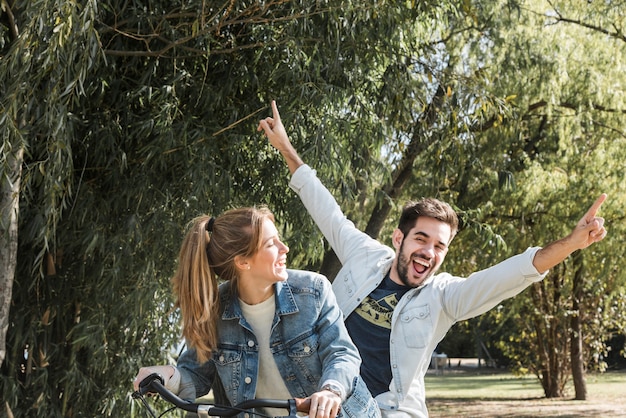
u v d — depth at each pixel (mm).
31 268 7055
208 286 2727
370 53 7410
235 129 7371
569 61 12984
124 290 7117
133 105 7184
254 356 2770
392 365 3438
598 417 16500
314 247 7730
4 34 6320
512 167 13812
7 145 5551
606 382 26188
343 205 9062
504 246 10531
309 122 7480
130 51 6832
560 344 21156
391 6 7113
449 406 19750
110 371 7320
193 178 6816
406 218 3590
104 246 6820
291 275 2814
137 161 7051
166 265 7176
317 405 2461
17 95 5645
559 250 3172
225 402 2895
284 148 4219
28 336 7062
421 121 9461
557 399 20781
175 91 6977
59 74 5664
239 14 6551
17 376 7211
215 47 7137
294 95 7102
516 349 22016
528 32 11953
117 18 6891
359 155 7879
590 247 14445
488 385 27375
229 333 2789
